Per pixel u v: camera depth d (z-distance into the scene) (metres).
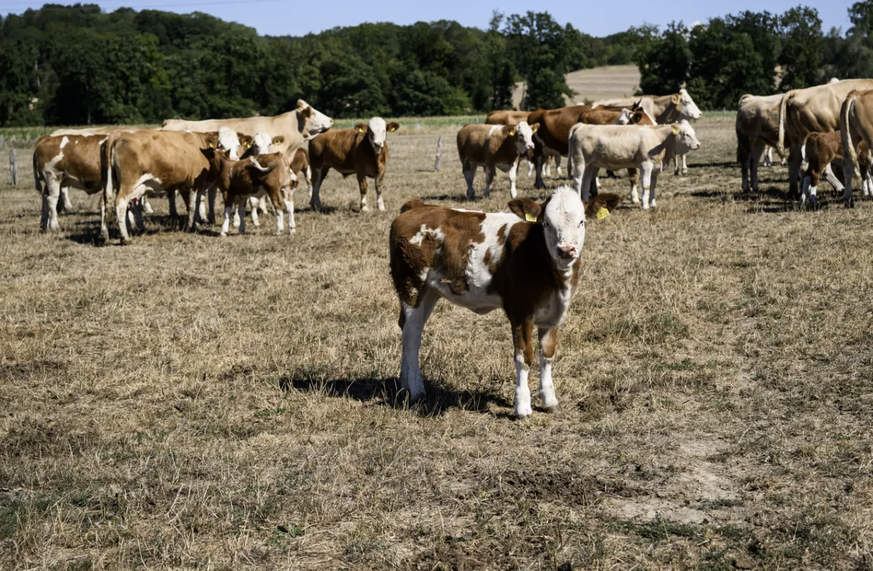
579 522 5.02
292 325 9.58
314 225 16.53
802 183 17.02
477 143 19.45
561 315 6.52
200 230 16.66
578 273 6.41
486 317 9.66
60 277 12.41
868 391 6.83
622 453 5.99
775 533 4.80
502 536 4.89
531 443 6.25
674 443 6.14
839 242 12.04
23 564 4.71
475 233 6.65
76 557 4.79
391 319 9.72
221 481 5.71
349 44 134.12
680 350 8.25
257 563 4.70
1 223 18.47
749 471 5.65
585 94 134.38
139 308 10.57
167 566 4.67
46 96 94.44
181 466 5.95
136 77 92.00
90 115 91.62
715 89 91.94
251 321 9.82
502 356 8.19
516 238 6.43
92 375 8.05
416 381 7.19
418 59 112.81
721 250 12.27
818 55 97.06
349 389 7.59
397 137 51.41
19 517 5.18
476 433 6.45
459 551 4.75
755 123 18.12
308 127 20.42
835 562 4.48
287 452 6.21
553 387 6.92
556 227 5.93
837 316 8.74
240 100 94.00
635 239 13.58
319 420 6.76
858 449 5.82
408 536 4.96
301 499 5.39
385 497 5.41
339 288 11.26
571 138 17.25
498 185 22.94
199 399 7.39
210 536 5.00
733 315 9.18
